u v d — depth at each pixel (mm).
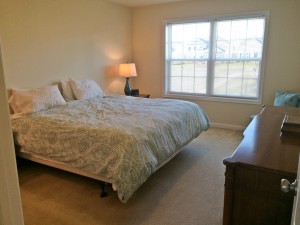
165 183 2699
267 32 4090
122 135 2217
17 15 3150
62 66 3867
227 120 4738
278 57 4105
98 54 4562
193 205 2293
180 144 2850
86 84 4023
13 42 3135
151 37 5180
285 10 3918
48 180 2775
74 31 4012
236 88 4613
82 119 2709
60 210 2225
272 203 1200
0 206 595
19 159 3150
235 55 4500
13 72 3172
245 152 1371
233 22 4395
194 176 2857
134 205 2295
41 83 3557
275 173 1154
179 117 3027
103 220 2084
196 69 4922
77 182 2730
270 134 1686
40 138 2615
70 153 2420
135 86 5598
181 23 4832
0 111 579
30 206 2285
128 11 5199
